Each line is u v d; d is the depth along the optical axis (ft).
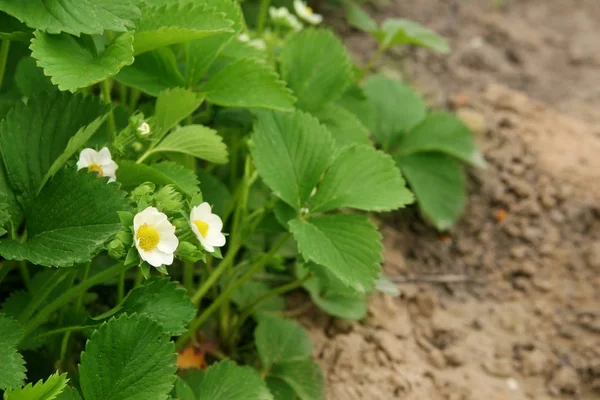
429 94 4.64
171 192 2.42
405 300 3.58
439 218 3.86
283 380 3.04
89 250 2.39
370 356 3.28
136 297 2.48
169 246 2.33
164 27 2.51
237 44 2.99
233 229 3.02
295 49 3.19
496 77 4.94
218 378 2.66
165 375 2.37
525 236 3.92
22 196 2.50
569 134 4.46
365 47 4.91
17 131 2.52
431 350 3.41
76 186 2.45
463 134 3.99
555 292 3.71
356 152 2.84
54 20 2.47
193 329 2.93
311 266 2.84
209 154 2.75
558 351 3.50
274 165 2.81
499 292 3.72
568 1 5.90
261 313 3.21
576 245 3.89
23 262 2.79
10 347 2.35
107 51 2.53
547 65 5.16
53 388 2.24
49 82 2.95
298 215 2.80
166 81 2.86
